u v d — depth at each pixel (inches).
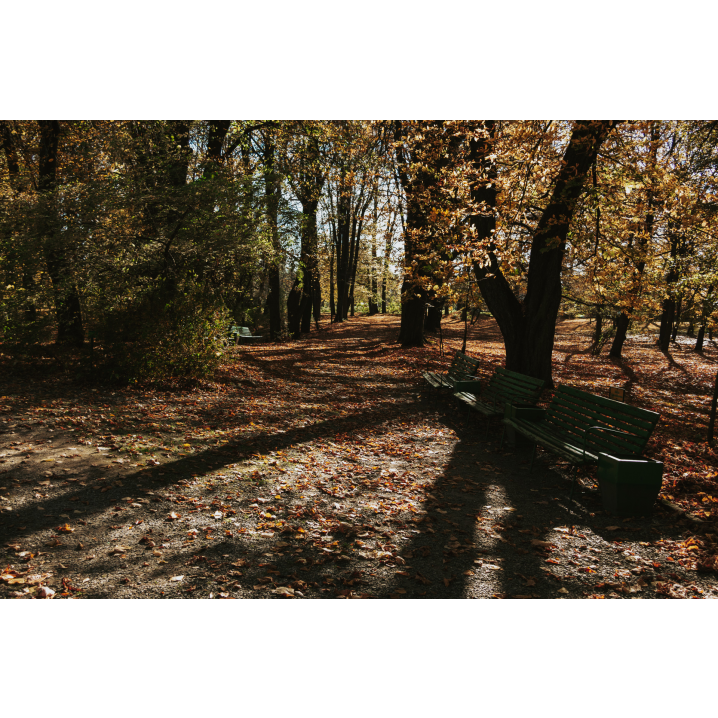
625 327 845.8
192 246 432.8
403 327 801.6
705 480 227.5
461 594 138.8
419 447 292.5
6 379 366.9
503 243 405.4
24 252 380.8
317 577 144.6
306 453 265.9
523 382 317.1
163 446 251.8
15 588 130.5
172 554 152.0
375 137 588.7
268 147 725.3
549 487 227.8
